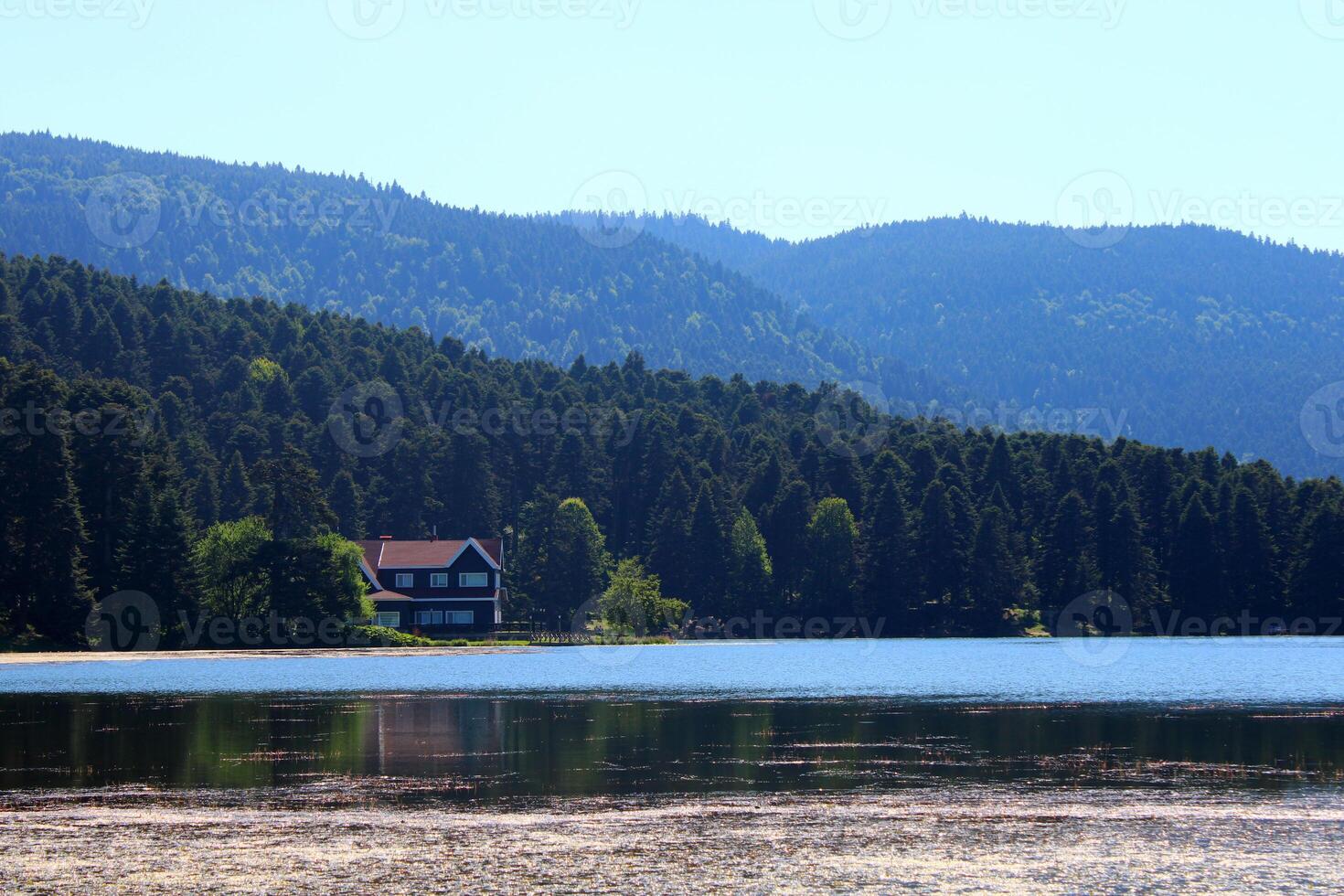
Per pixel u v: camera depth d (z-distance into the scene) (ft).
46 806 140.46
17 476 430.20
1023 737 197.57
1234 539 652.48
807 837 126.41
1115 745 187.93
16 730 203.72
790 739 195.11
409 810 138.82
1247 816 136.15
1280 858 118.83
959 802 143.64
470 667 379.76
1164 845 123.54
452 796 146.30
